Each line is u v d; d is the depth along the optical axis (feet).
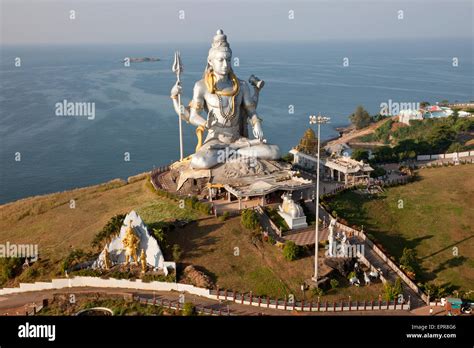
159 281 136.67
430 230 175.32
